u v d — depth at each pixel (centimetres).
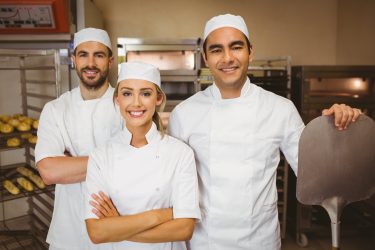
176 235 113
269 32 355
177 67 290
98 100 151
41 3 213
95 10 289
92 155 125
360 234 309
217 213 130
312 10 356
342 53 349
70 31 231
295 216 306
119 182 120
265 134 130
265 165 130
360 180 102
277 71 306
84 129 149
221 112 133
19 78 288
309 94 289
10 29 224
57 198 152
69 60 238
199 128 135
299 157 98
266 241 131
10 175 265
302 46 360
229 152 131
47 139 146
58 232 151
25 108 280
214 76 126
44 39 229
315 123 97
